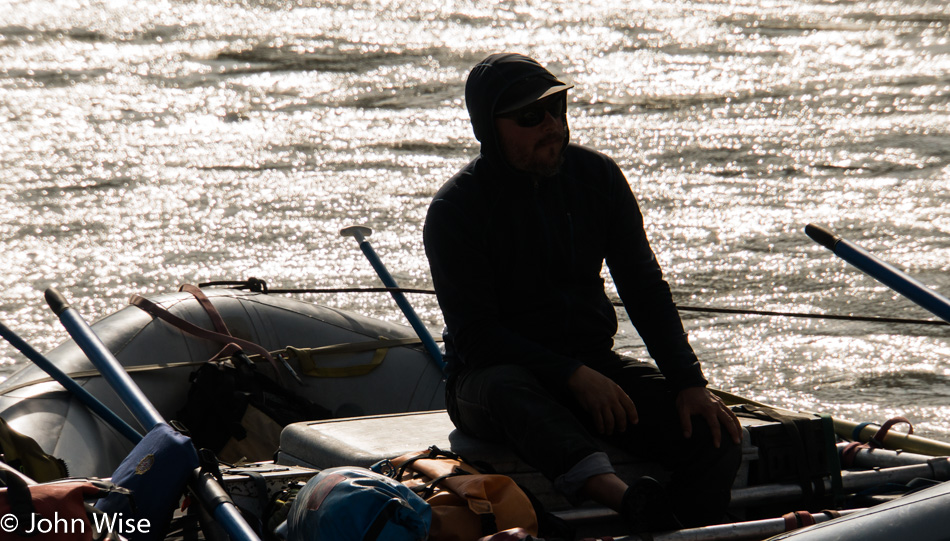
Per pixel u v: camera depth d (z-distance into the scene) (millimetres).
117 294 18500
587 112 37531
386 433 7414
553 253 6965
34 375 10000
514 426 6410
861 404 13859
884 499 7371
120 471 6301
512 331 6883
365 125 34344
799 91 41594
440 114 36188
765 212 24438
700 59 49688
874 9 69438
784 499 7312
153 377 10484
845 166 29062
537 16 65000
